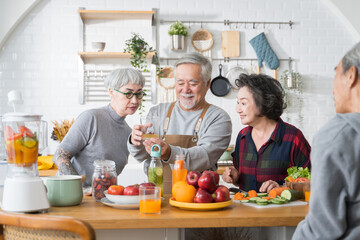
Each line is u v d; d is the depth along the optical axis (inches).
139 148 83.2
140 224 59.8
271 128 95.3
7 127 61.9
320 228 45.9
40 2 180.4
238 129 185.9
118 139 97.0
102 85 182.2
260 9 189.8
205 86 95.8
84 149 93.4
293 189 76.7
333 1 188.5
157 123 80.1
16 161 61.9
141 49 173.8
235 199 77.1
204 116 96.4
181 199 67.0
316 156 46.8
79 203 71.8
